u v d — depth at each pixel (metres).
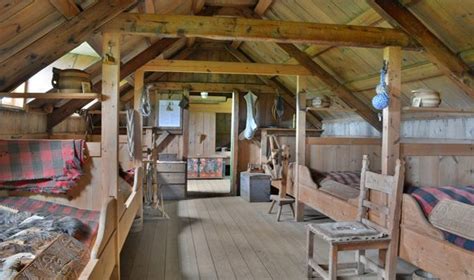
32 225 2.17
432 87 4.07
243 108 7.50
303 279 3.12
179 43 6.31
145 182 5.32
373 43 3.34
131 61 4.70
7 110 3.31
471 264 2.20
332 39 3.31
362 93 5.25
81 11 2.77
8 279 1.36
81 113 5.20
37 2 2.31
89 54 4.29
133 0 2.87
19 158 2.79
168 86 7.20
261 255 3.69
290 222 5.04
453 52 3.42
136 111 4.63
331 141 5.23
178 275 3.16
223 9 5.32
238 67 5.25
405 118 5.01
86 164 2.90
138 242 4.06
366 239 2.80
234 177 7.33
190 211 5.67
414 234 2.69
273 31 3.26
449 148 3.40
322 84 6.00
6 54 2.58
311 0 4.10
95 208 2.89
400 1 3.31
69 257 1.77
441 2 3.03
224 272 3.24
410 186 3.17
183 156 7.43
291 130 7.18
